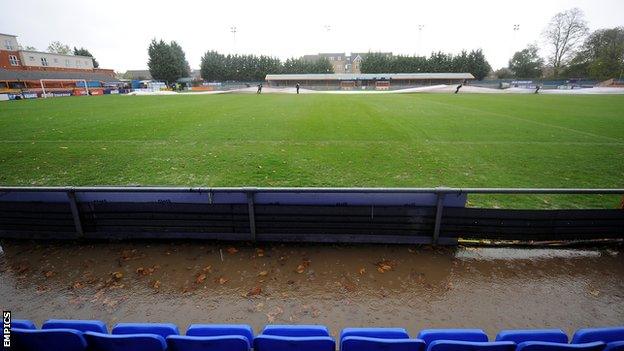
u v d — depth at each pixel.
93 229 5.23
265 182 7.73
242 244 5.14
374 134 13.56
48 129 14.73
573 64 73.00
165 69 74.62
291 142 12.03
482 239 5.16
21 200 5.14
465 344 2.15
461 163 9.39
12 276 4.38
